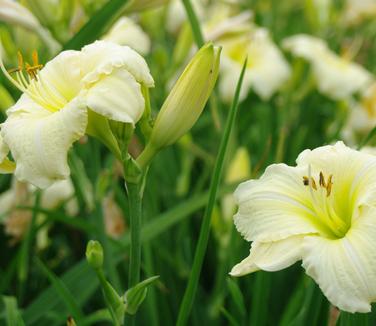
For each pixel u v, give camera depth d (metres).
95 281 1.07
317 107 1.66
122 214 1.23
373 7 1.87
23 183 1.14
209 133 1.61
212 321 1.13
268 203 0.82
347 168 0.83
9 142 0.79
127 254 1.12
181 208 1.07
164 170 1.34
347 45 1.91
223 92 1.53
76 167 1.05
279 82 1.58
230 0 1.59
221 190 1.10
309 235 0.79
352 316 0.81
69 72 0.81
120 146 0.81
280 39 2.00
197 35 1.04
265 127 1.48
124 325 0.82
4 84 1.29
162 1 1.09
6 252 1.26
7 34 1.18
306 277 0.99
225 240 1.15
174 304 1.16
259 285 0.99
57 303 1.06
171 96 0.82
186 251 1.23
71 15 1.11
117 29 1.42
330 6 1.86
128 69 0.79
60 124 0.78
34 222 1.09
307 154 0.86
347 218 0.82
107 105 0.77
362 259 0.75
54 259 1.26
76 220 1.04
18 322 0.92
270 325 1.13
